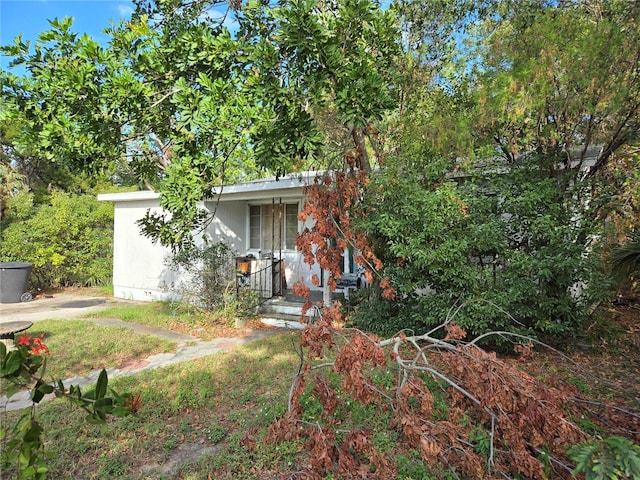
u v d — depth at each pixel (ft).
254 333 24.63
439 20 23.38
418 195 18.02
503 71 17.42
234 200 33.30
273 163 12.09
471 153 18.44
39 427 5.01
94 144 12.95
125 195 36.96
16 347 5.30
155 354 20.29
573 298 17.81
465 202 18.15
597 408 11.66
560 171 19.57
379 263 13.21
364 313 21.74
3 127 50.85
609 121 17.38
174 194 15.06
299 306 27.02
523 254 17.35
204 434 12.03
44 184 65.72
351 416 12.16
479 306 16.48
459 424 9.13
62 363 18.52
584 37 15.56
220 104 12.23
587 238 18.38
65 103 12.37
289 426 8.53
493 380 8.05
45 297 40.04
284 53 11.71
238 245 35.70
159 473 10.11
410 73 23.16
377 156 20.24
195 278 28.94
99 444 11.39
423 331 19.65
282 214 35.17
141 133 14.84
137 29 13.34
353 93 11.04
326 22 13.01
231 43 12.84
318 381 9.19
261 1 15.53
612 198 18.40
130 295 38.81
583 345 18.38
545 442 8.01
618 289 19.71
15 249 40.32
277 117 11.81
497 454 8.91
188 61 13.23
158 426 12.42
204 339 23.24
